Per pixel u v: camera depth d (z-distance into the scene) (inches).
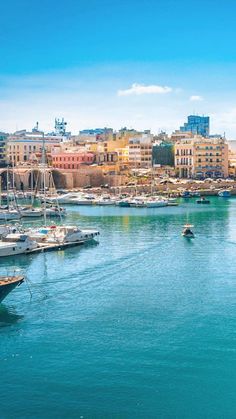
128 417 2006.6
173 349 2484.0
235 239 5093.5
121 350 2481.5
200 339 2591.0
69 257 4323.3
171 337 2615.7
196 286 3444.9
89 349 2495.1
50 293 3309.5
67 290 3373.5
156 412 2032.5
